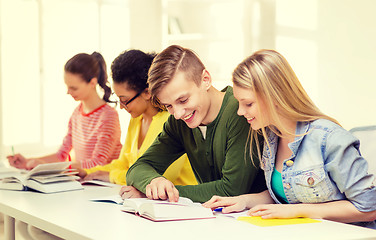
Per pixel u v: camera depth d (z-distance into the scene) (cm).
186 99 148
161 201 144
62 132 380
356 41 322
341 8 327
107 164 243
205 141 168
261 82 138
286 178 145
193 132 171
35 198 172
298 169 143
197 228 119
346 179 135
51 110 377
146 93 212
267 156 151
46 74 375
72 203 160
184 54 150
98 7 385
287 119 144
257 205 136
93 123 271
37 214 140
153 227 120
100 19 385
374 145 188
